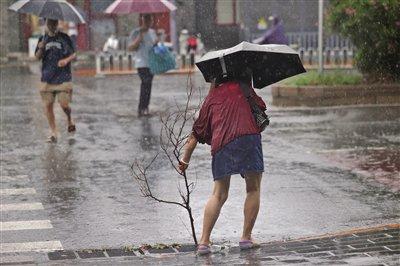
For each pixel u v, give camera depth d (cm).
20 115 4119
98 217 2111
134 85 6009
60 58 3284
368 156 2850
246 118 1692
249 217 1741
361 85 4309
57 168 2728
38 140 3309
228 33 9462
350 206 2177
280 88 4403
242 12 9138
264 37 6369
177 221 2062
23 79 6562
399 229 1878
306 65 6975
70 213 2152
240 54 1695
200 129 1741
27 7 3353
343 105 4275
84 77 6894
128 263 1611
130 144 3197
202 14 9419
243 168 1683
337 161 2773
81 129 3612
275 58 1720
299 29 9025
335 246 1698
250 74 1742
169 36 8844
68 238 1922
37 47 3291
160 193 2359
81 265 1605
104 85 6041
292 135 3334
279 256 1609
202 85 5816
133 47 4038
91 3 9038
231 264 1543
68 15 3362
